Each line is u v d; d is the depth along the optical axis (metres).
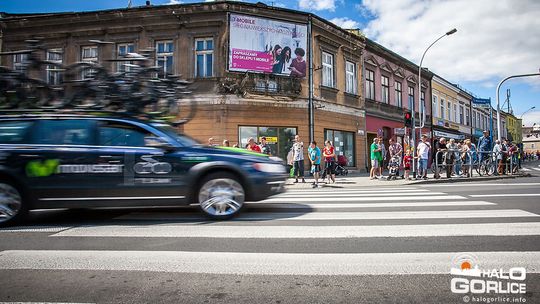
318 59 16.89
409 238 3.72
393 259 3.03
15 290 2.42
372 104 20.64
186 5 14.79
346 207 5.91
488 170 14.32
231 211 4.84
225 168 4.83
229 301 2.23
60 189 4.57
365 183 11.88
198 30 14.92
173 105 6.68
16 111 4.86
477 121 37.41
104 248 3.46
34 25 16.06
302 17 16.12
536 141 79.44
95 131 4.79
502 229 4.04
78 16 15.67
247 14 14.78
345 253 3.22
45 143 4.66
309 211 5.53
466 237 3.71
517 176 14.23
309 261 3.00
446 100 30.08
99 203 4.64
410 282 2.52
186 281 2.58
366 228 4.21
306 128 16.09
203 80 14.74
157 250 3.37
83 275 2.71
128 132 4.84
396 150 13.47
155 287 2.47
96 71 5.86
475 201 6.38
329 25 17.42
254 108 15.09
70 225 4.60
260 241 3.67
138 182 4.70
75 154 4.64
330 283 2.52
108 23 15.55
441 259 3.01
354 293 2.34
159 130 4.92
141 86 6.26
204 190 4.83
